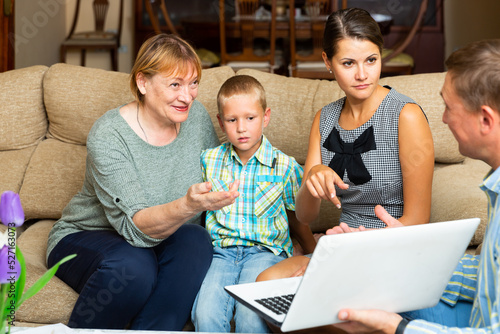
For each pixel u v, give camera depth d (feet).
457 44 18.08
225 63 15.01
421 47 17.75
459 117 3.26
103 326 4.58
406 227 3.14
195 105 5.66
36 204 6.28
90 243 4.87
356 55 4.47
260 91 5.19
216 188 5.27
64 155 6.46
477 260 3.95
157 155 5.15
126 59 18.62
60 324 3.54
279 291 3.69
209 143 5.65
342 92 6.18
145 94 4.98
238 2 14.48
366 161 4.81
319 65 14.80
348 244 2.98
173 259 4.77
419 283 3.37
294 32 14.80
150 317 4.64
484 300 3.25
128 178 4.80
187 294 4.68
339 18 4.55
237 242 5.18
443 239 3.23
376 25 4.54
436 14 17.63
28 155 6.61
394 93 4.82
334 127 5.05
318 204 4.68
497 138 3.17
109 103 6.42
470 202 5.02
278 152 5.43
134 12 18.17
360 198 4.93
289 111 6.22
